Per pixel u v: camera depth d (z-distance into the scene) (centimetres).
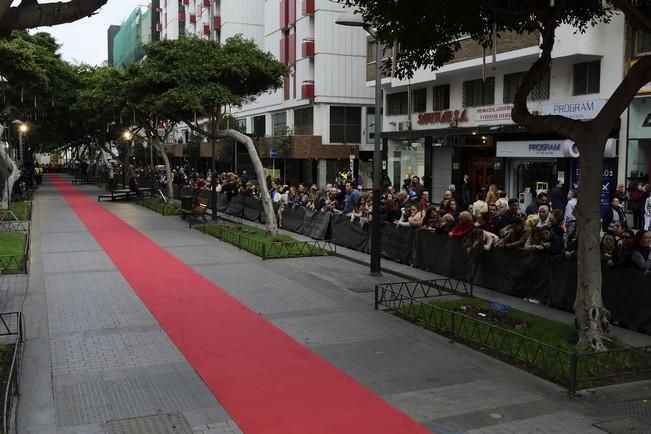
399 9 934
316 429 595
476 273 1261
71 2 543
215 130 2181
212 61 2100
